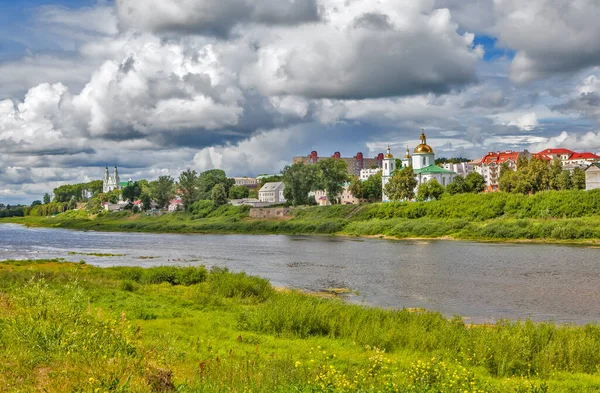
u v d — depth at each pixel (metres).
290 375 15.57
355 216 140.62
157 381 13.83
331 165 169.88
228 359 18.36
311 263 68.12
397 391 14.37
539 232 97.00
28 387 12.35
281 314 26.12
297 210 159.50
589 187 135.75
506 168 162.50
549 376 19.02
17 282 35.72
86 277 43.91
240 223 155.38
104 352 14.96
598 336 23.62
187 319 27.72
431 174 170.25
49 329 16.22
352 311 27.92
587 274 54.44
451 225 112.06
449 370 16.56
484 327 26.36
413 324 25.59
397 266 63.38
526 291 45.00
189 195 196.75
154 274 45.47
